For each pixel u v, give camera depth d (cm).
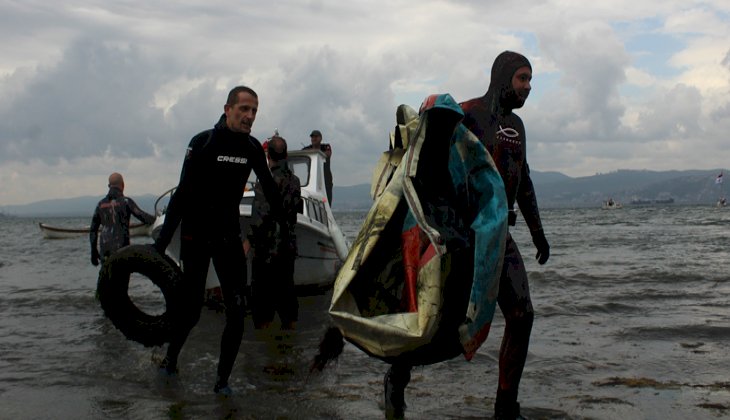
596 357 571
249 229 794
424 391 476
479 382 502
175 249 874
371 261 373
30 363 562
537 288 1005
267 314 717
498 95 410
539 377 510
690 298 895
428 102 373
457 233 373
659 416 416
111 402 448
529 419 412
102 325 750
